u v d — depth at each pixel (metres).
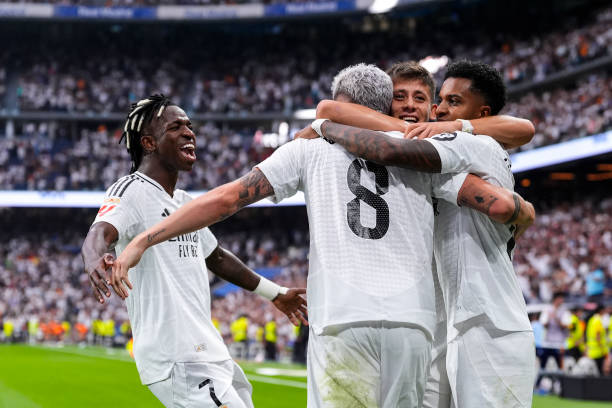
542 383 12.88
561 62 30.09
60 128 41.06
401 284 2.73
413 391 2.75
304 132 3.01
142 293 3.57
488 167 2.95
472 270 3.05
